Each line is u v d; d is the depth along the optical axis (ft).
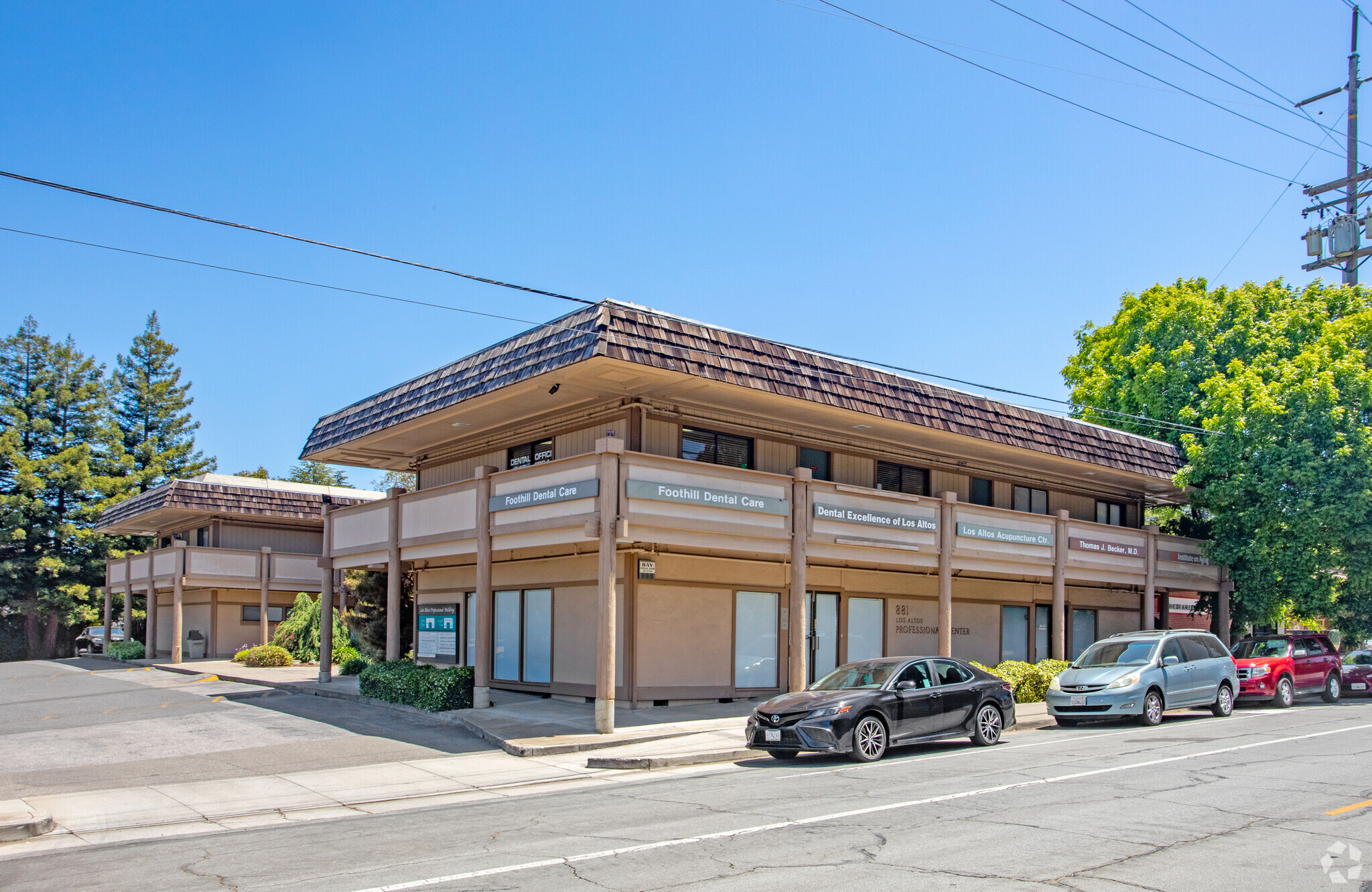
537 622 72.08
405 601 98.48
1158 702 60.13
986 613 85.97
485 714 59.77
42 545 165.37
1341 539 82.12
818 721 45.16
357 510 77.61
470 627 79.46
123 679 96.07
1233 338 104.06
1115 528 84.79
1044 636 91.35
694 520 56.80
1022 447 76.64
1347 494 80.23
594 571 66.95
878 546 66.28
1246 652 76.79
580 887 23.70
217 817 36.40
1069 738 54.03
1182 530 102.22
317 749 51.34
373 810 37.24
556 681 69.31
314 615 110.11
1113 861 25.23
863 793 36.42
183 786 42.45
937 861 25.49
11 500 160.45
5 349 174.40
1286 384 85.05
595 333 52.65
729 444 68.54
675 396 63.82
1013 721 53.72
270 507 115.96
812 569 73.20
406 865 26.73
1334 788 35.50
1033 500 90.48
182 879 26.13
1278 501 84.48
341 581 115.75
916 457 80.64
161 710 69.10
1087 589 95.76
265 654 102.63
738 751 48.52
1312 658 75.77
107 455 181.27
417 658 86.22
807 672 72.13
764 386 59.00
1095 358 123.34
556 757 48.55
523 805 36.47
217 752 51.13
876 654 77.56
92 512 167.94
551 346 56.54
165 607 133.49
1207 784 36.65
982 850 26.58
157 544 146.10
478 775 44.21
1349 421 82.28
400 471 95.81
